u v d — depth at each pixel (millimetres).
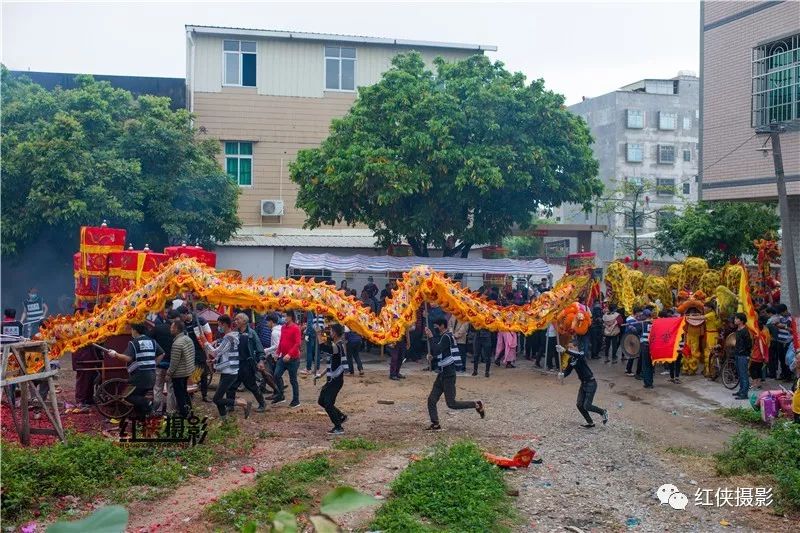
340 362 12633
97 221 23406
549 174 22359
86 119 24875
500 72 23891
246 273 28750
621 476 10461
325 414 14344
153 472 9977
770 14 18500
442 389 13109
